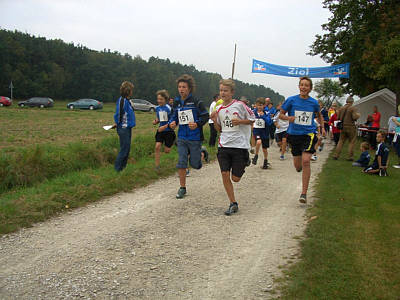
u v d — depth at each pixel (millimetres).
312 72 19172
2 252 3789
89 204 5598
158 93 7883
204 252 3822
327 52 21422
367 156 9133
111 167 8195
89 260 3605
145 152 10156
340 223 4500
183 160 6004
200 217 4996
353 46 18891
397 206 5270
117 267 3457
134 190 6547
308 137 5613
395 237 3990
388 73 15422
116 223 4723
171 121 6238
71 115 33156
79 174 7152
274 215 5090
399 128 9891
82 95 89125
